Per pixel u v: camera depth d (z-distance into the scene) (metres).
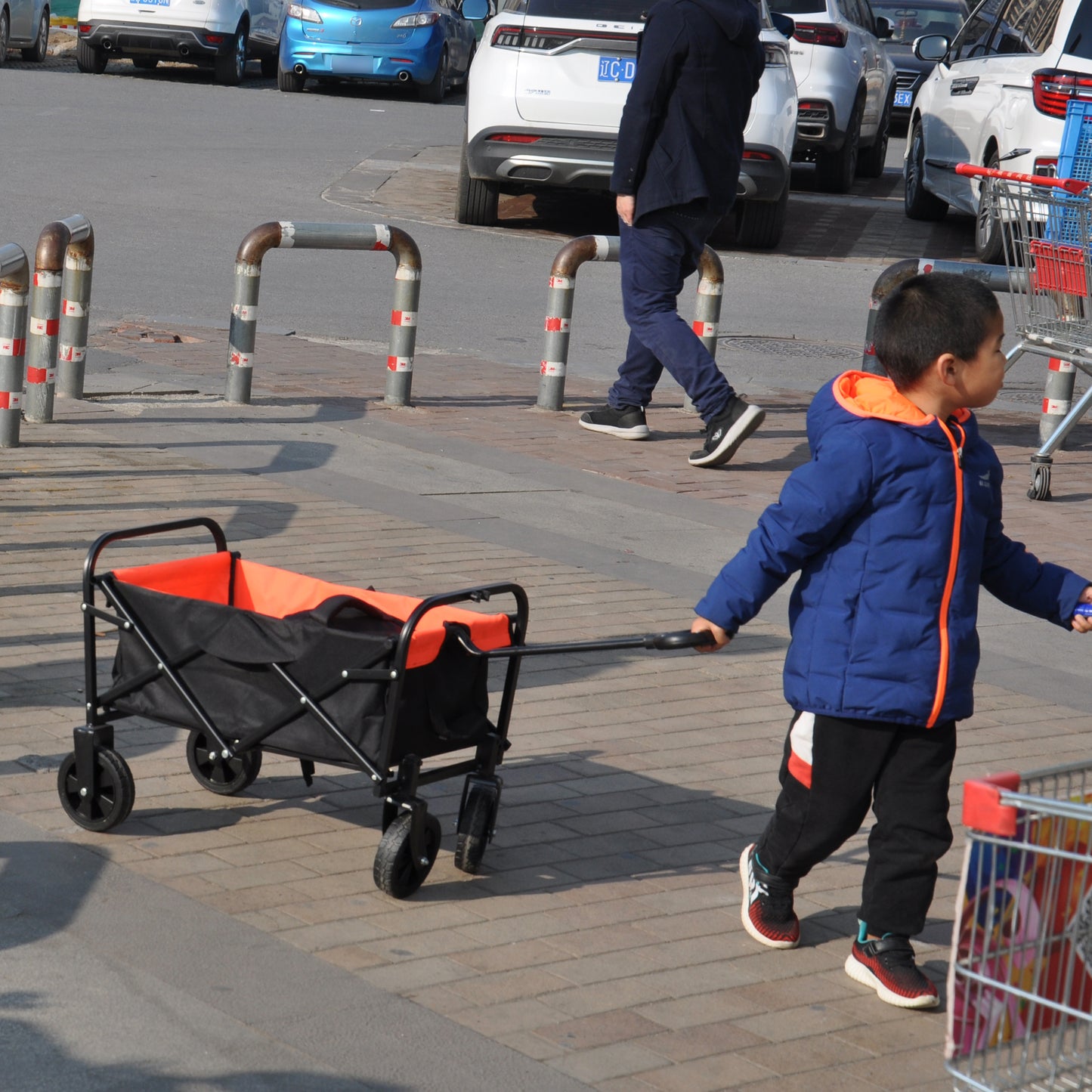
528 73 22.50
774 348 19.38
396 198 27.00
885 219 28.88
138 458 12.89
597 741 8.18
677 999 5.68
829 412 5.69
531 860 6.78
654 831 7.14
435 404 15.70
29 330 14.04
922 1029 5.61
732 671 9.43
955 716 5.59
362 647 6.19
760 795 7.62
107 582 6.62
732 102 13.80
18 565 10.09
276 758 7.74
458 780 7.62
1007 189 13.84
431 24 39.38
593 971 5.83
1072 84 22.30
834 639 5.60
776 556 5.58
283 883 6.37
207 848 6.65
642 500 13.05
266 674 6.38
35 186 25.06
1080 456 15.88
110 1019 5.22
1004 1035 4.38
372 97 40.75
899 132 45.16
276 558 10.54
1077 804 4.13
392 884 6.25
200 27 39.38
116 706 6.72
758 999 5.73
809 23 29.44
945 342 5.54
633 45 22.20
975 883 4.29
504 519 12.11
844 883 6.80
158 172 27.31
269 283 20.95
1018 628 10.87
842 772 5.70
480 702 6.62
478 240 24.33
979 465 5.69
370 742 6.22
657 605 10.43
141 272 20.56
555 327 15.68
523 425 15.23
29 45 43.34
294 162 29.53
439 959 5.83
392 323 15.34
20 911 5.92
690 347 13.91
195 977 5.54
